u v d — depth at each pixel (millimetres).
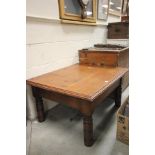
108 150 1266
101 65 1922
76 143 1358
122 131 1308
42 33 1572
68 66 1973
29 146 1337
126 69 1713
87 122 1228
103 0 2533
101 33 2684
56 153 1259
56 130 1543
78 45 2127
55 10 1651
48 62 1698
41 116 1653
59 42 1798
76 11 1947
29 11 1399
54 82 1352
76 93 1110
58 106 2012
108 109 1905
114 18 3129
